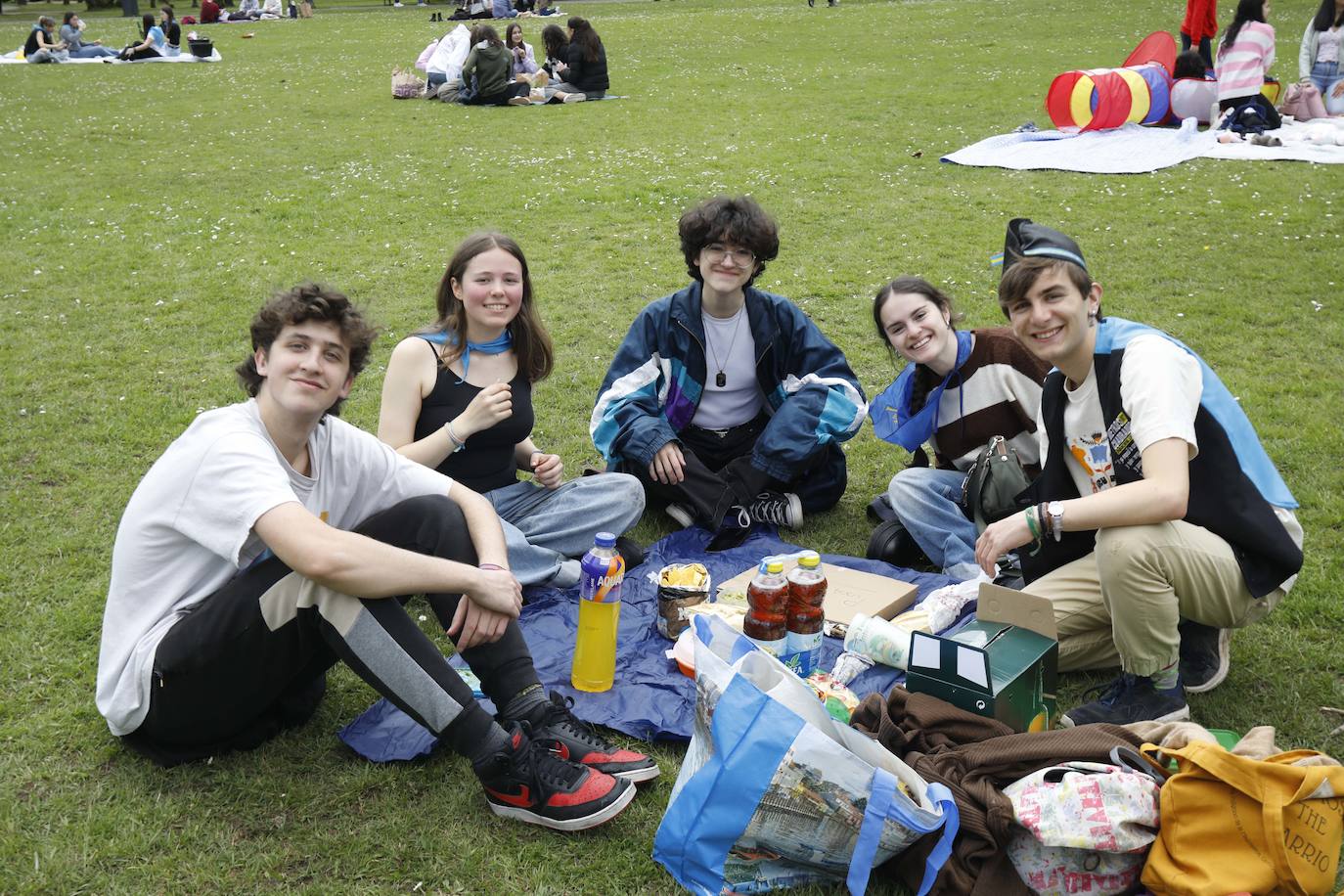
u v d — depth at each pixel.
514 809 2.94
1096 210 9.59
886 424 4.70
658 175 11.40
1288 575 3.30
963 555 4.38
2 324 7.53
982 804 2.63
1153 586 3.23
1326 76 12.82
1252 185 10.14
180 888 2.71
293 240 9.58
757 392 5.03
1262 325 7.08
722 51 21.12
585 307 7.84
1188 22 16.08
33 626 3.96
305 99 17.30
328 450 3.25
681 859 2.73
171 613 3.05
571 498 4.43
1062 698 3.63
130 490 5.16
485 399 4.18
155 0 43.75
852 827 2.62
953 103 14.92
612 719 3.40
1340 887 2.66
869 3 28.69
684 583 3.84
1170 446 3.22
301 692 3.33
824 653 3.75
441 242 9.42
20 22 35.38
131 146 13.68
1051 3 25.77
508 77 16.39
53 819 2.96
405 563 2.85
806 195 10.53
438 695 2.85
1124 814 2.52
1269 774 2.44
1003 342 4.45
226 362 6.89
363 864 2.80
